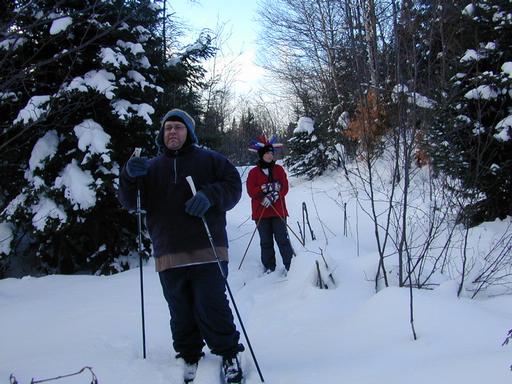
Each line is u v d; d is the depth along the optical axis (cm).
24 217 598
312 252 572
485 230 601
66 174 589
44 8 491
